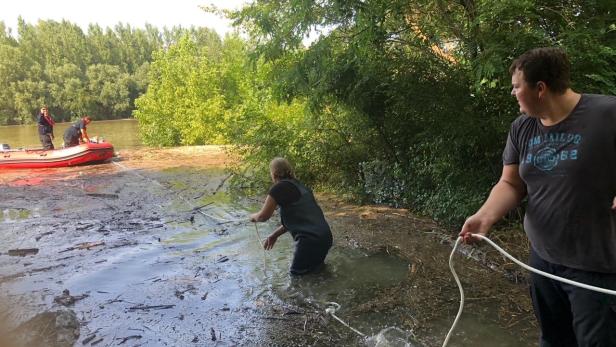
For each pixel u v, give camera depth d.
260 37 7.77
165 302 4.19
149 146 18.72
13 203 8.15
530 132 2.30
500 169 5.80
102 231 6.39
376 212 7.00
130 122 46.19
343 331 3.67
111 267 5.02
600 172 2.03
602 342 2.11
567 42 4.55
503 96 5.37
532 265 2.44
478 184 5.90
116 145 20.50
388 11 5.82
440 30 5.90
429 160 6.64
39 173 11.24
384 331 3.63
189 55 18.25
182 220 6.90
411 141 7.01
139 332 3.68
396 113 6.91
